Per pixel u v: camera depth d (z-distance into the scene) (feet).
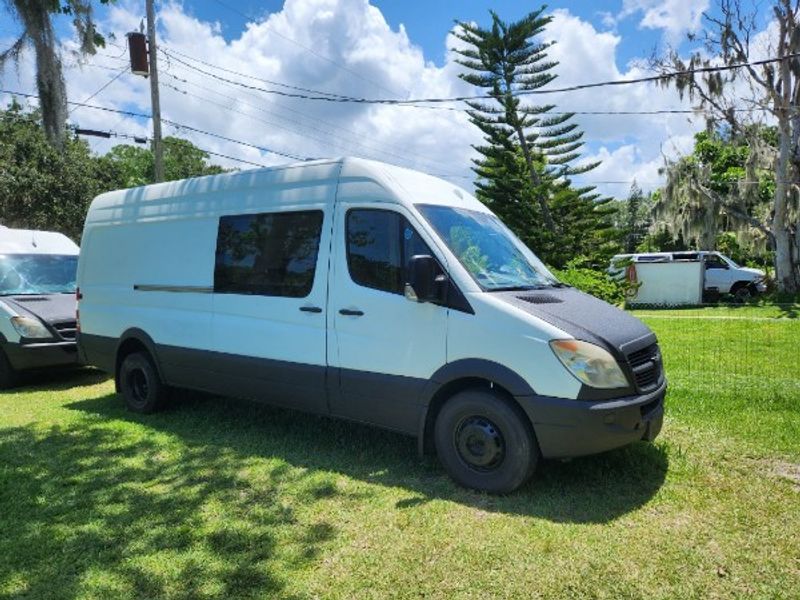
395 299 15.26
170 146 146.00
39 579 10.84
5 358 28.37
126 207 23.58
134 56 52.24
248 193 19.19
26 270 31.78
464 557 11.10
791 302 69.26
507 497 13.70
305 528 12.50
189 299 20.52
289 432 19.20
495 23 74.95
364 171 16.49
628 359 13.66
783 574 10.32
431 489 14.34
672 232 88.63
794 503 13.01
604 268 73.56
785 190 75.56
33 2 22.00
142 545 11.93
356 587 10.29
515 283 15.53
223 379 19.49
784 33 74.69
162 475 15.78
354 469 15.79
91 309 24.54
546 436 13.17
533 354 13.25
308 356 17.04
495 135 78.59
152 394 22.04
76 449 18.07
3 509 13.76
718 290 75.72
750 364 28.76
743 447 16.40
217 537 12.16
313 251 17.13
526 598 9.85
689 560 10.82
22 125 81.56
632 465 15.19
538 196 79.30
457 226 15.98
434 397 14.82
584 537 11.73
